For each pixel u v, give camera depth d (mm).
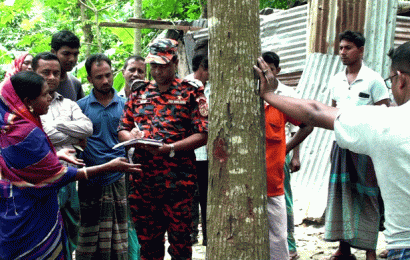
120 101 4547
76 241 4184
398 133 2049
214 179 2828
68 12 12977
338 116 2266
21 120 3283
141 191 3957
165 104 3898
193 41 9906
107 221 4262
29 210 3328
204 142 3832
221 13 2781
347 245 5199
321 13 7789
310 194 7223
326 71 7758
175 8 13047
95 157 4387
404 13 9188
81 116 4195
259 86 2721
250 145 2787
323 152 7363
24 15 14969
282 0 12969
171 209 3916
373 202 4906
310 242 6008
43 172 3318
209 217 2857
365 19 7625
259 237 2799
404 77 2193
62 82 4734
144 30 12508
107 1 13961
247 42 2779
